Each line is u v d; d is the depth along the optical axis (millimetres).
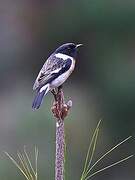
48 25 29547
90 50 27016
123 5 26172
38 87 7668
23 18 30625
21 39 30250
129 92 24188
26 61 29375
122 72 25016
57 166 6379
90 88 25719
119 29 26297
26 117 20781
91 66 26656
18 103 23859
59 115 6391
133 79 24594
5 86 27984
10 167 16422
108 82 24922
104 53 26375
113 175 22266
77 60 27125
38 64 29453
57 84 7812
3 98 26359
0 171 16094
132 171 22484
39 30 29953
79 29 27484
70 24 28031
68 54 8172
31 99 24781
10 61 29109
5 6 30891
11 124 21266
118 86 24422
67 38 28719
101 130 23266
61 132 6398
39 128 20109
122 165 22406
